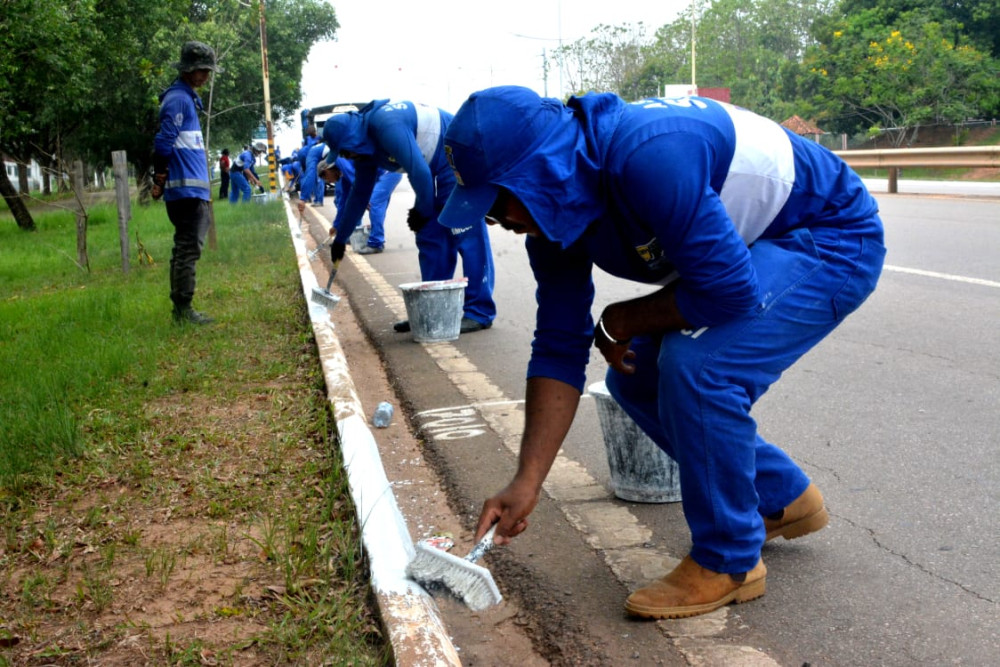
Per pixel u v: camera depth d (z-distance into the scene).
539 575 3.38
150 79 22.47
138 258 12.79
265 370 6.06
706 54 54.03
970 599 3.01
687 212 2.49
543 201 2.47
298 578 3.12
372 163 7.12
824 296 2.85
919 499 3.83
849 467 4.24
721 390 2.78
